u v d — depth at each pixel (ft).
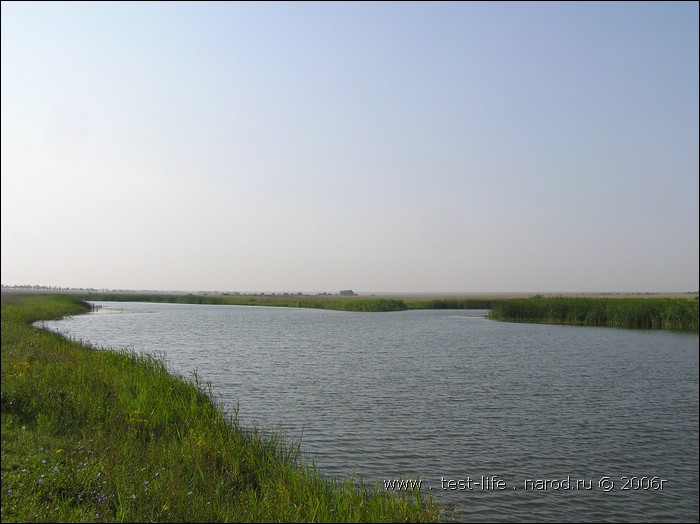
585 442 55.16
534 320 261.44
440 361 112.88
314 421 59.82
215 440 37.63
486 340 161.07
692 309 206.80
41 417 39.60
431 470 45.73
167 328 194.18
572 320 245.04
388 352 128.16
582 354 127.13
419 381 87.30
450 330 201.67
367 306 404.57
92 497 25.80
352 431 56.24
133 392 51.65
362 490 32.04
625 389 83.66
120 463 30.73
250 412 63.16
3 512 22.93
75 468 28.68
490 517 37.04
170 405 47.03
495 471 46.16
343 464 46.01
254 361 108.68
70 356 67.26
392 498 30.63
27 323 147.23
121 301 563.07
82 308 299.17
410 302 456.86
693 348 140.67
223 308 422.41
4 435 35.04
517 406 70.49
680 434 58.23
